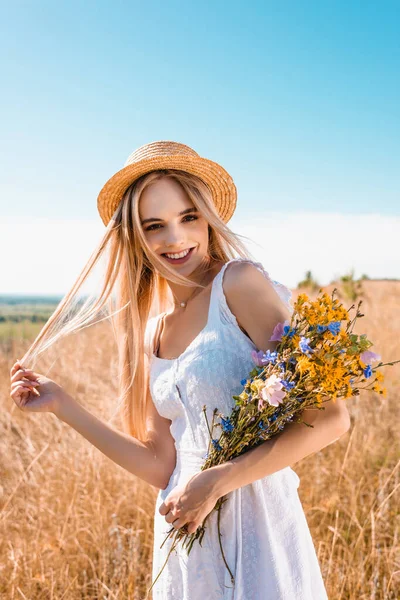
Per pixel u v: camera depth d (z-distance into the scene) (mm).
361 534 2838
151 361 1862
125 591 2691
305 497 3410
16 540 3070
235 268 1634
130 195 1844
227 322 1616
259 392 1377
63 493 3398
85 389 5492
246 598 1508
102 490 3377
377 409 4625
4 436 4445
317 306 1426
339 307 1420
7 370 5734
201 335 1654
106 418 4508
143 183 1777
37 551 2910
